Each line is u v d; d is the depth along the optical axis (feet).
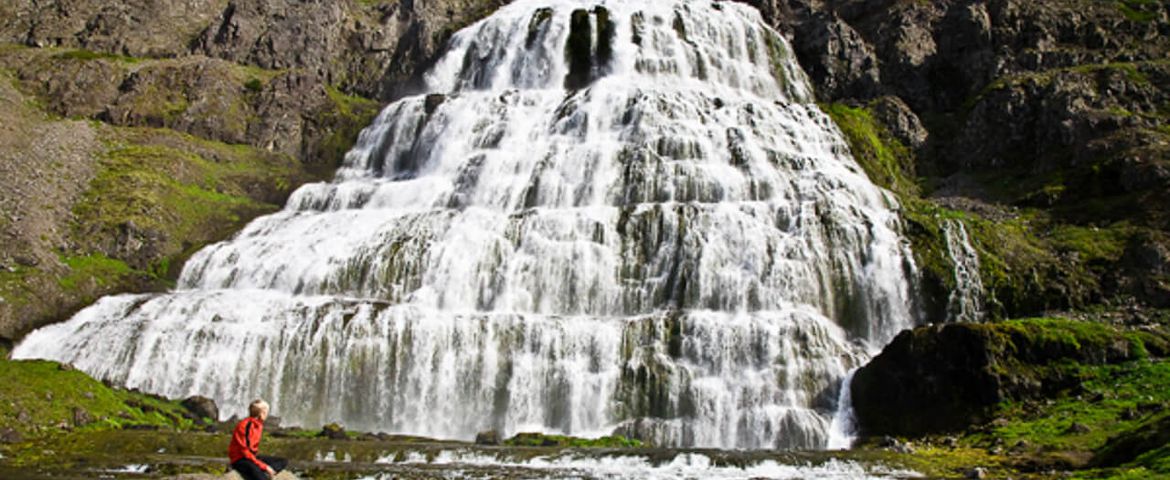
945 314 140.56
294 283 149.18
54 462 88.38
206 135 203.82
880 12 232.12
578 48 215.92
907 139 199.62
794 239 143.74
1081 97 182.09
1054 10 214.69
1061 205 164.14
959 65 214.07
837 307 140.87
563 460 94.32
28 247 148.56
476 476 84.53
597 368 125.90
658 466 91.86
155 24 235.61
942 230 147.23
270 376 126.93
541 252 145.59
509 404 124.88
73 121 195.00
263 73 226.17
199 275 157.38
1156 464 74.95
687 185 161.48
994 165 188.24
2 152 170.91
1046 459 88.28
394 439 112.57
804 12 240.12
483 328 128.47
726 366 126.00
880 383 119.03
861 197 164.76
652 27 216.33
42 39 224.94
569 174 167.73
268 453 97.25
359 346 127.24
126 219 162.71
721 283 139.03
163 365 128.36
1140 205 152.25
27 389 107.86
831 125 191.11
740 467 90.68
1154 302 133.90
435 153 189.78
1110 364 113.60
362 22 247.50
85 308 142.00
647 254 145.07
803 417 119.55
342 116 215.10
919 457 93.81
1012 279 141.69
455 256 146.72
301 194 183.62
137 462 88.89
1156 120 172.86
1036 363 113.80
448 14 251.80
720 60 214.07
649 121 178.50
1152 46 203.72
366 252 150.20
